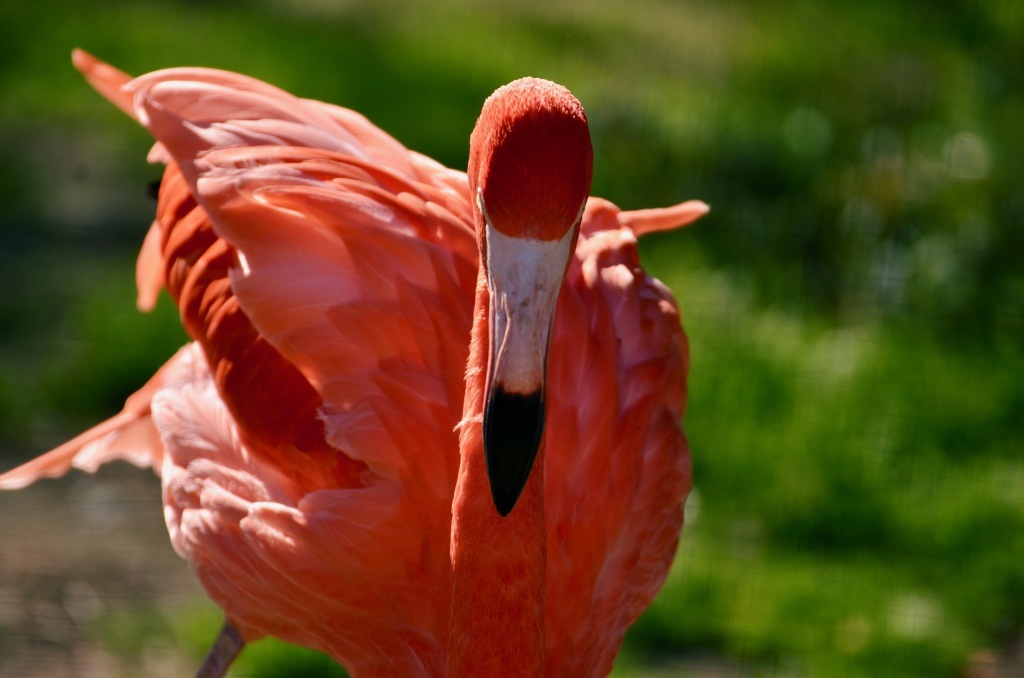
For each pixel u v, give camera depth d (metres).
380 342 5.54
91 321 10.67
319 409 5.68
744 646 8.30
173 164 6.47
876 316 11.95
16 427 9.57
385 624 5.72
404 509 5.50
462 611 4.66
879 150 14.27
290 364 5.89
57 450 6.72
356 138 6.16
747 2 20.12
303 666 7.84
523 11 20.11
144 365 10.24
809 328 11.59
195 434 6.26
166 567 8.52
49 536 8.66
